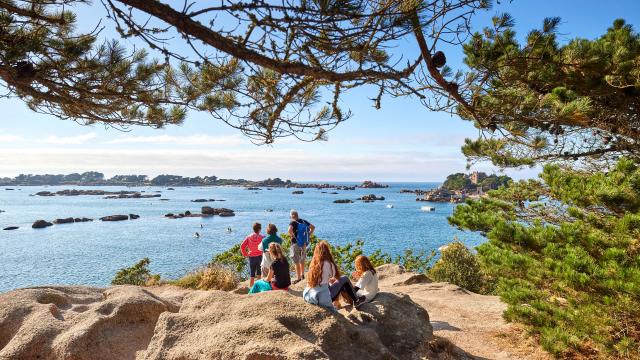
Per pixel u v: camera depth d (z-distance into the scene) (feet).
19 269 111.55
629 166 23.43
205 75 16.94
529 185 33.73
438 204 451.53
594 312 22.71
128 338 20.59
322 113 19.08
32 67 12.89
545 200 32.53
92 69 15.67
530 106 19.98
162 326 19.40
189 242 165.68
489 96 18.37
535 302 25.70
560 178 27.12
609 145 33.65
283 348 17.06
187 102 18.15
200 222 251.80
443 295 40.91
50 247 152.15
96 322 20.26
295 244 36.65
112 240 171.32
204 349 17.44
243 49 10.58
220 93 18.06
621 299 20.85
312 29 11.03
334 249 59.93
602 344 22.63
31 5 14.47
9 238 178.29
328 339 18.47
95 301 25.80
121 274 52.16
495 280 50.85
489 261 28.45
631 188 22.13
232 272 48.70
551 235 24.31
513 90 21.17
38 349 19.29
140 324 21.90
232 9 9.93
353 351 18.58
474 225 30.30
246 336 17.84
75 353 18.62
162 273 104.27
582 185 24.62
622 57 25.67
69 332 19.76
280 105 16.46
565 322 24.63
